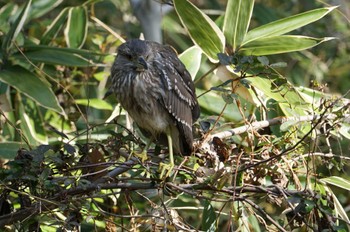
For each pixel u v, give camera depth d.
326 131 10.00
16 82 11.80
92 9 13.91
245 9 11.38
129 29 16.45
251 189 9.30
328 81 16.17
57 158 9.27
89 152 9.73
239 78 9.79
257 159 10.11
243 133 10.22
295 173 10.19
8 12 13.51
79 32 13.29
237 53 10.86
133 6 14.89
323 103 10.12
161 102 10.79
